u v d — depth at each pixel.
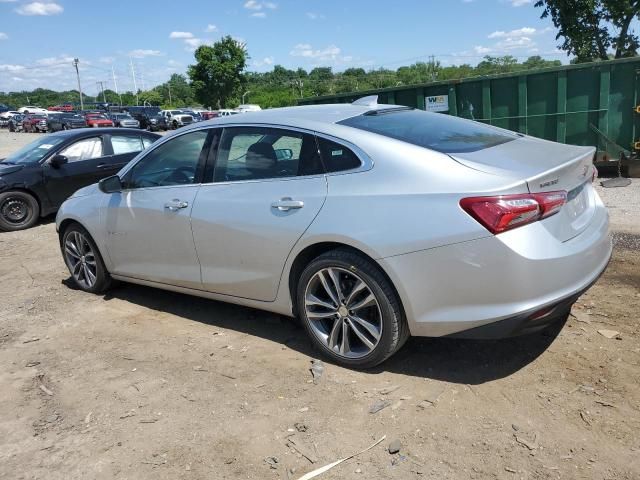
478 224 2.99
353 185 3.42
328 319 3.74
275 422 3.16
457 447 2.84
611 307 4.22
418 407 3.19
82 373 3.90
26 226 9.00
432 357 3.72
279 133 3.87
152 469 2.86
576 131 9.59
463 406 3.16
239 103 75.81
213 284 4.24
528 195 3.02
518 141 3.83
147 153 4.70
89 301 5.32
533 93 9.74
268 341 4.18
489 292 3.04
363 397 3.33
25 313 5.11
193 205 4.20
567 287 3.12
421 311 3.23
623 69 9.09
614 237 5.93
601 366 3.44
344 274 3.52
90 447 3.07
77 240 5.45
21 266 6.76
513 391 3.27
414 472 2.69
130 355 4.12
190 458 2.92
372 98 4.48
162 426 3.21
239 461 2.87
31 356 4.22
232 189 4.02
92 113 52.22
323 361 3.80
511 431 2.92
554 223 3.13
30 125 49.16
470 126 4.12
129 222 4.73
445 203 3.09
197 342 4.26
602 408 3.04
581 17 16.38
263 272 3.89
